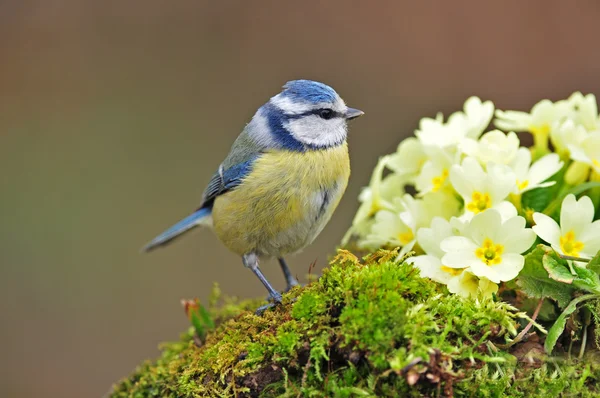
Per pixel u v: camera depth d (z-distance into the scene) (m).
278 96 6.64
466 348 4.34
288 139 6.44
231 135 13.70
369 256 5.08
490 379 4.38
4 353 11.27
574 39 12.16
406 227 5.83
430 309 4.50
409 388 4.20
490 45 12.49
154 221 12.80
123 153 13.62
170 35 14.16
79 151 13.65
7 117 13.84
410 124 12.64
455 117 6.20
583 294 4.62
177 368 5.50
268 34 13.81
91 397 10.95
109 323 11.63
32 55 14.11
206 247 12.60
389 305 4.33
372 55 13.04
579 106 6.14
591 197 5.57
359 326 4.27
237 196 6.52
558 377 4.50
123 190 13.20
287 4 13.83
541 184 5.27
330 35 13.44
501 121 6.43
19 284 12.06
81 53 14.18
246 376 4.75
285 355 4.56
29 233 12.67
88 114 13.94
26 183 13.27
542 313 4.88
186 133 13.72
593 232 4.84
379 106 12.77
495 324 4.47
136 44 14.18
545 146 6.05
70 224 12.81
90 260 12.41
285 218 6.46
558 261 4.71
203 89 13.88
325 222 6.75
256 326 5.04
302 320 4.61
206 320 5.96
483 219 4.84
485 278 4.84
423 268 5.02
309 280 5.44
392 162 6.43
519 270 4.69
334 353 4.49
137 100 13.98
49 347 11.35
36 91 13.98
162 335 11.51
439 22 12.81
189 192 13.20
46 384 10.95
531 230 4.80
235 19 13.99
